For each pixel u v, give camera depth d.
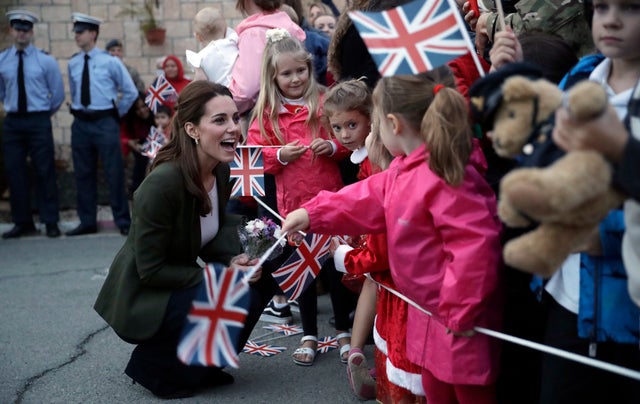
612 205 1.94
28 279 6.86
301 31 5.36
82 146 8.98
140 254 3.71
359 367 3.79
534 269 2.08
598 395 2.46
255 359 4.54
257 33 5.17
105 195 10.43
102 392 4.07
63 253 8.07
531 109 2.14
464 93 3.28
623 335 2.34
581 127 1.79
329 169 4.59
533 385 2.99
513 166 2.98
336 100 3.96
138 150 9.66
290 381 4.17
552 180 1.82
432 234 2.70
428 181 2.66
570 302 2.47
